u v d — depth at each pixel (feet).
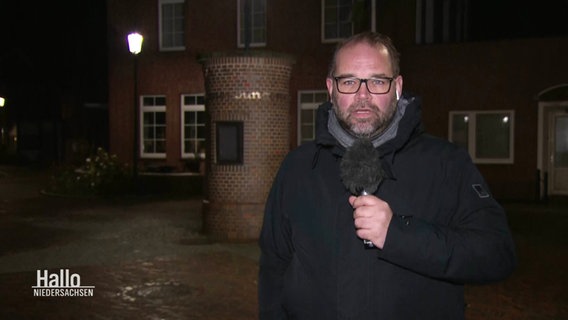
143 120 67.97
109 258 27.91
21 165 108.99
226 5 63.72
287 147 33.30
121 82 68.59
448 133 54.34
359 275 6.83
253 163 32.22
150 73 67.31
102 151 60.29
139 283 23.15
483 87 53.01
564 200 50.98
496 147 53.06
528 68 51.47
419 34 56.80
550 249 30.83
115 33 68.59
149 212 45.68
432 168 7.00
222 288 22.34
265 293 8.21
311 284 7.21
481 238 6.55
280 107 32.68
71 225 38.86
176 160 66.23
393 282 6.77
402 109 7.42
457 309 6.93
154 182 59.67
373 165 6.72
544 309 20.07
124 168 60.13
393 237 6.35
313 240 7.24
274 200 8.06
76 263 26.89
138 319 18.67
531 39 51.16
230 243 31.68
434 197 6.95
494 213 6.81
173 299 20.89
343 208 7.13
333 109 7.59
